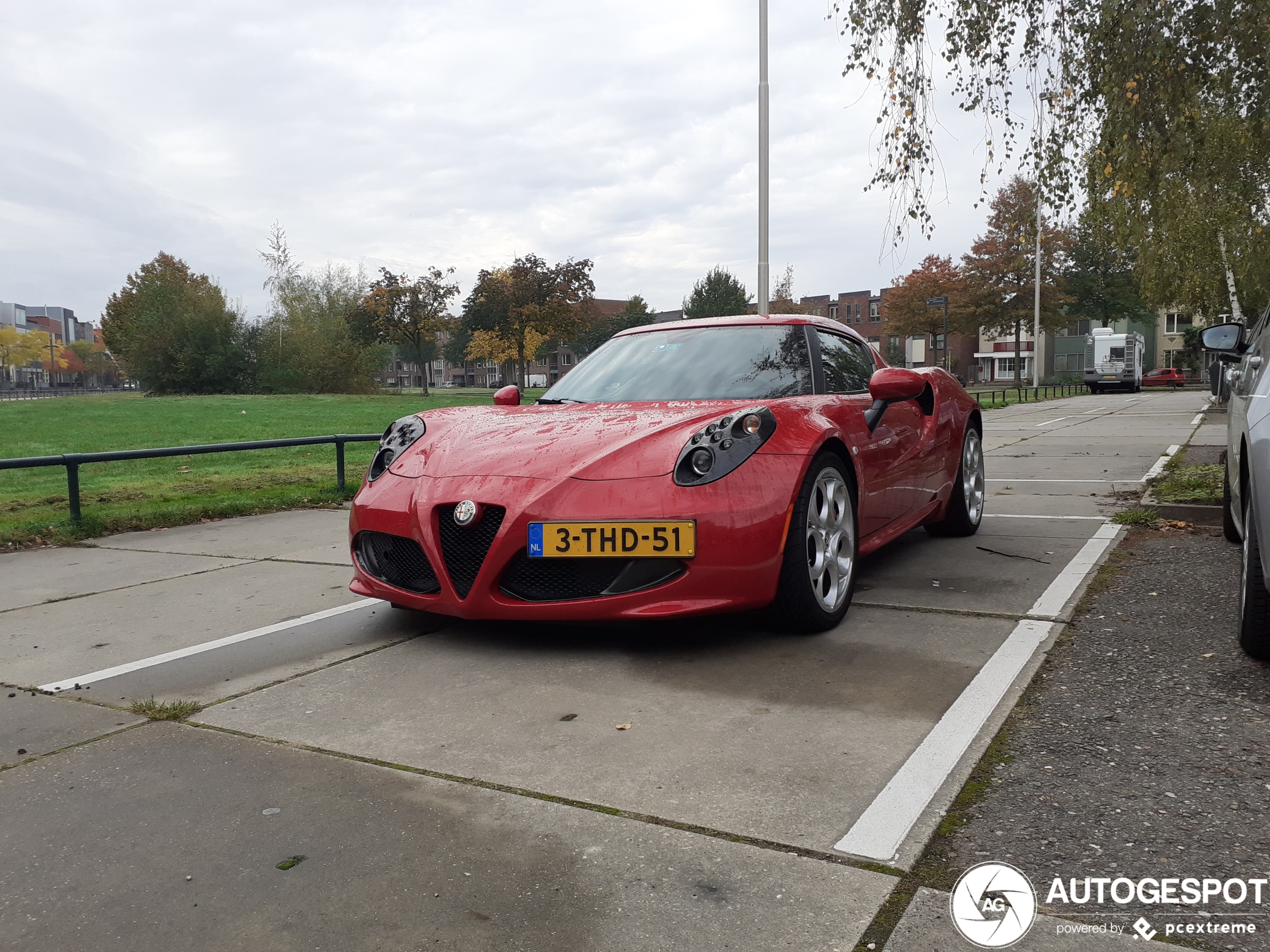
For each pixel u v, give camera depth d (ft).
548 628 11.39
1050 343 235.81
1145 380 175.32
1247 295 77.66
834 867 5.61
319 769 7.36
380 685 9.43
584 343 296.10
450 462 10.75
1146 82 18.70
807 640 10.53
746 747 7.49
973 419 17.24
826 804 6.42
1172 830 5.93
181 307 183.11
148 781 7.21
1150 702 8.23
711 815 6.32
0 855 6.07
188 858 5.98
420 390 313.12
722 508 9.64
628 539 9.49
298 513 24.09
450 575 10.17
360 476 33.04
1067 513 19.43
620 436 10.48
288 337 181.68
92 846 6.17
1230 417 13.79
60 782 7.23
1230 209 59.11
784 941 4.88
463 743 7.79
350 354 181.16
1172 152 19.45
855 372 14.17
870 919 5.05
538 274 158.10
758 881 5.47
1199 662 9.30
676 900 5.30
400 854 5.95
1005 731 7.68
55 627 12.48
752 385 12.42
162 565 16.88
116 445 56.54
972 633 10.61
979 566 14.29
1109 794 6.47
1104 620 10.96
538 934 5.02
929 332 179.11
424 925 5.14
